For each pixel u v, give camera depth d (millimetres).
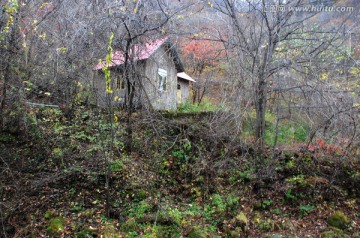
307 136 7676
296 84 6727
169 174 6367
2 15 4719
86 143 6273
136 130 6797
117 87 6547
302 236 5203
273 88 6680
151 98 8797
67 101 6852
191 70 16938
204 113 7930
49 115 6754
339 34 6922
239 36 6770
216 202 5684
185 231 4719
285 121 8391
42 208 5023
